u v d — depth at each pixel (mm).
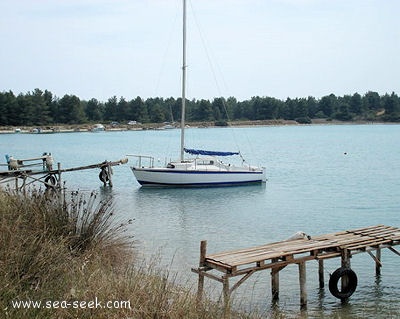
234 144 91875
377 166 50219
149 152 71750
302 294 11523
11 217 10180
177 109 170750
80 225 12258
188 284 12328
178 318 7555
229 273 10516
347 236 13438
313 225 21859
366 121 197375
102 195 30188
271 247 12133
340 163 53719
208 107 170500
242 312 9930
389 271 14312
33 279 7551
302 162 55438
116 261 11773
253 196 30688
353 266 14812
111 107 160375
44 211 11508
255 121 184375
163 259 15070
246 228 20938
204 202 28203
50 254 8312
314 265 14820
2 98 132625
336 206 26984
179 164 33938
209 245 17578
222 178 34469
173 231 19953
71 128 142125
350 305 11711
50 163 30750
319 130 157500
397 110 197125
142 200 28688
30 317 6359
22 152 67312
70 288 7535
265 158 61188
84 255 10344
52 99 149625
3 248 7836
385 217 23891
